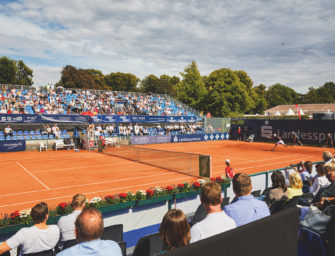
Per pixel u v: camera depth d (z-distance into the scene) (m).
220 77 61.53
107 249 2.36
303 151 26.78
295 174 6.32
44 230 4.39
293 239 1.65
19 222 5.88
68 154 24.45
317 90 119.06
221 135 40.72
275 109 82.00
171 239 2.58
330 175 5.57
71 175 15.23
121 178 14.43
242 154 24.73
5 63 64.69
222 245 1.25
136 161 20.42
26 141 26.64
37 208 4.39
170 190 8.06
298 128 32.88
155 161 18.83
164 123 39.66
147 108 41.28
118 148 23.75
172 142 35.84
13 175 15.27
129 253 5.65
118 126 33.50
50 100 34.84
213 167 18.22
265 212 3.69
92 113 28.97
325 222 4.16
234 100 60.91
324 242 3.82
